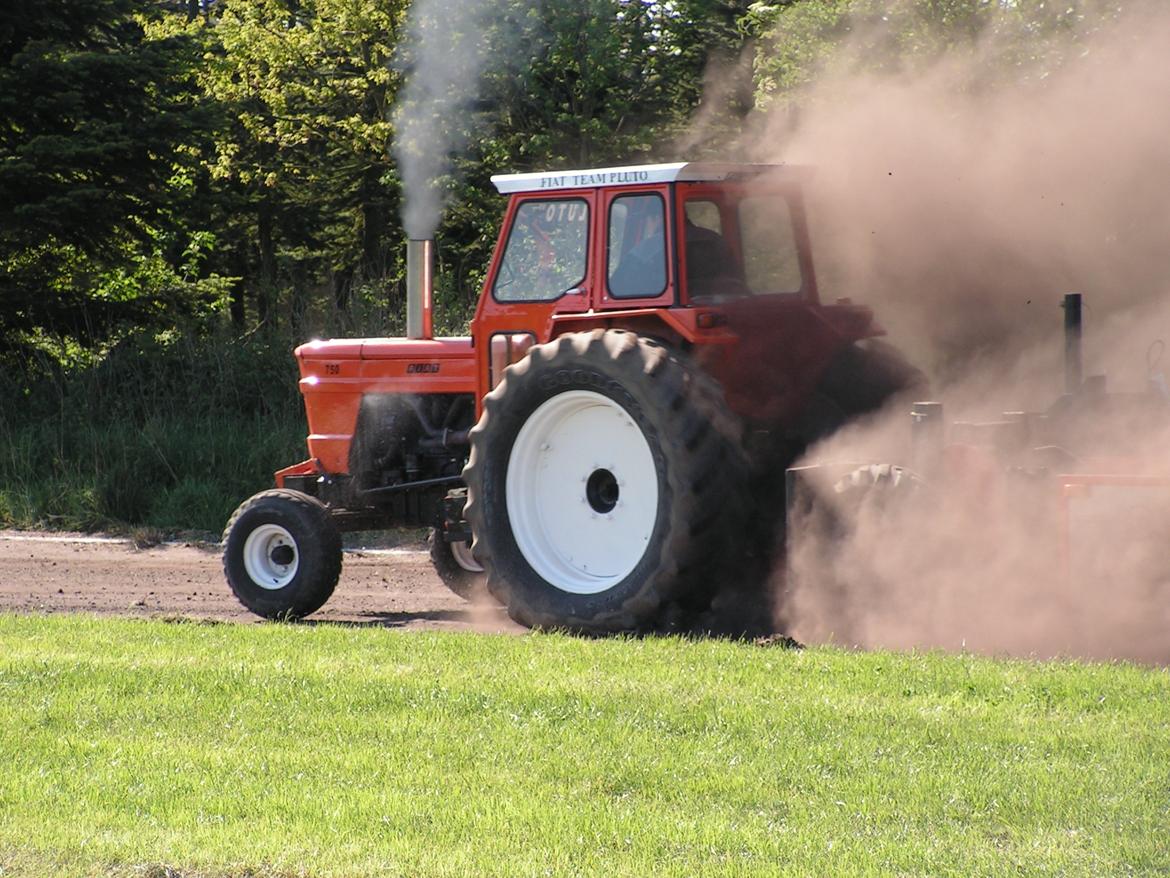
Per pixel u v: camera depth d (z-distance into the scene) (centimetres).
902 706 1555
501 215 6450
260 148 8506
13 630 2166
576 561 2205
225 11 8781
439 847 1147
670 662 1820
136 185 4953
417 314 2622
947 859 1096
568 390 2167
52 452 4284
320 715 1578
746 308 2222
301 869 1106
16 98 4750
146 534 3728
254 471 4084
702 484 2042
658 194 2191
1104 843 1125
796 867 1084
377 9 7556
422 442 2592
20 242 4853
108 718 1584
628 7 6562
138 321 5147
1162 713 1509
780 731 1461
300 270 9025
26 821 1227
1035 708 1533
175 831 1198
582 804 1247
